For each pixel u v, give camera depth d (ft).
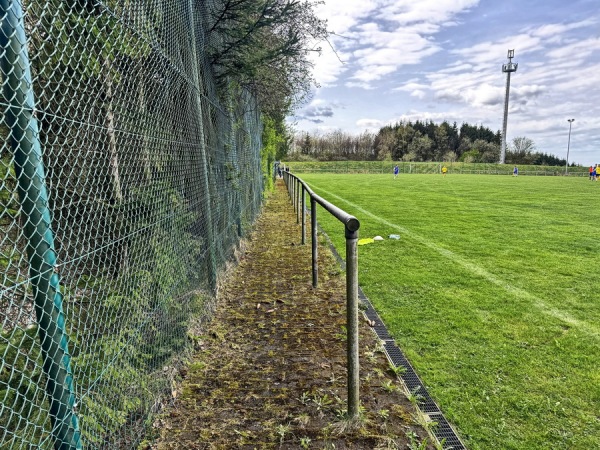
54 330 3.82
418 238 23.66
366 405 7.01
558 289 14.01
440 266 17.15
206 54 13.43
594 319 11.28
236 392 7.52
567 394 7.55
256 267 16.74
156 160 7.95
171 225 8.47
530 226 27.86
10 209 4.46
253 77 17.13
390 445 5.98
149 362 7.13
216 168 13.79
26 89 3.50
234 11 14.35
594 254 19.38
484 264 17.49
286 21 15.42
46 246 3.71
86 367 5.19
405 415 6.73
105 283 5.83
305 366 8.49
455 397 7.44
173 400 7.20
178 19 9.44
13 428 4.53
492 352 9.28
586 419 6.80
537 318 11.34
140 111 7.40
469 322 11.05
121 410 5.80
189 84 10.14
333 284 14.33
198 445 6.06
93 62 6.10
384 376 8.04
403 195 55.11
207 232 11.60
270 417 6.75
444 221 30.40
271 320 11.06
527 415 6.92
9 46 3.36
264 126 41.73
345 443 6.08
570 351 9.34
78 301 5.76
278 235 24.11
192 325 9.68
